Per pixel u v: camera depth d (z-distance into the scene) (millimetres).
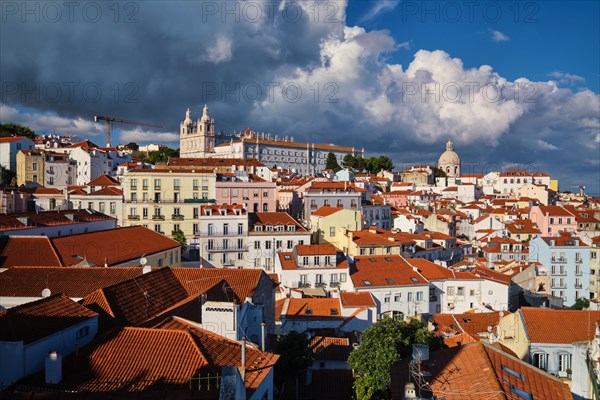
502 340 44219
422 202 189250
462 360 28328
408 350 38312
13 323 25516
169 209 110812
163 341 26375
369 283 77375
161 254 71750
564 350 37688
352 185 145750
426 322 63812
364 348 36781
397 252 97562
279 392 40062
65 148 168625
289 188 152000
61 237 62375
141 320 32781
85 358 25172
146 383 23125
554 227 140750
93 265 55562
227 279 44219
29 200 92438
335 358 49375
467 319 65312
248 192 118188
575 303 100562
